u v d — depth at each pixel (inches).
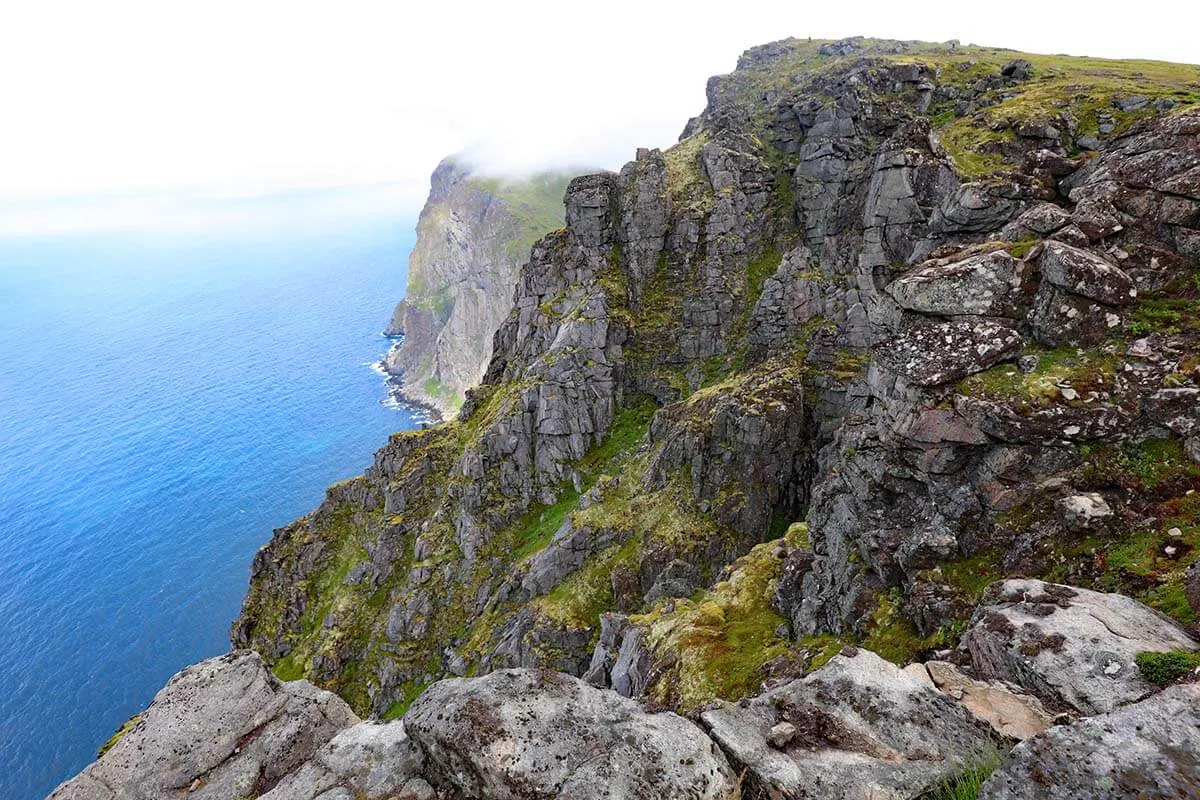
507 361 4488.2
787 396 2726.4
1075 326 885.2
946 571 890.1
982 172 2507.4
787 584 1418.6
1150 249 925.8
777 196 3954.2
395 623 3440.0
